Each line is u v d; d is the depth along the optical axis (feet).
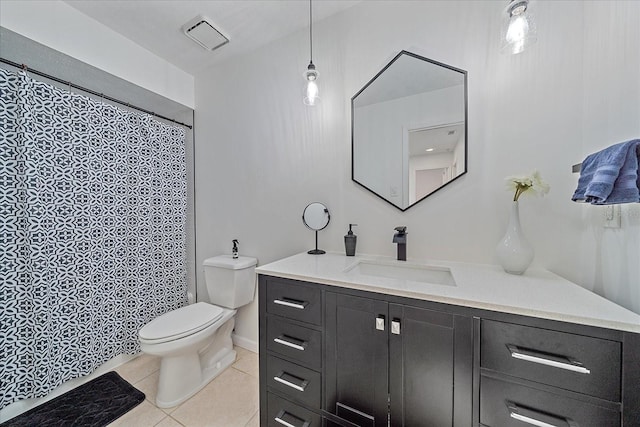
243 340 6.68
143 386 5.26
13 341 4.41
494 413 2.48
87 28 5.30
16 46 4.73
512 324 2.40
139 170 6.39
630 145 2.26
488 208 4.04
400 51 4.65
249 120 6.45
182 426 4.29
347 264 4.22
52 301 4.86
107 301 5.78
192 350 4.98
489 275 3.48
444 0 4.30
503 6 3.90
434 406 2.75
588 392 2.16
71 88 5.76
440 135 4.36
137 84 6.17
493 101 3.98
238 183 6.68
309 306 3.49
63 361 5.01
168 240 7.08
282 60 5.92
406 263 4.25
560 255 3.60
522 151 3.81
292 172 5.84
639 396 2.02
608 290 2.99
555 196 3.63
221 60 6.79
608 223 3.00
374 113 4.89
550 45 3.62
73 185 5.17
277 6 5.05
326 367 3.37
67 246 5.08
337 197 5.30
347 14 5.12
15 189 4.45
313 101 4.76
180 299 7.39
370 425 3.08
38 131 4.64
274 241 6.15
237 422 4.38
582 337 2.17
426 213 4.49
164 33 5.82
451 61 4.26
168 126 7.06
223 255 6.89
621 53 2.79
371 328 3.08
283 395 3.71
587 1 3.39
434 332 2.73
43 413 4.50
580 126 3.47
